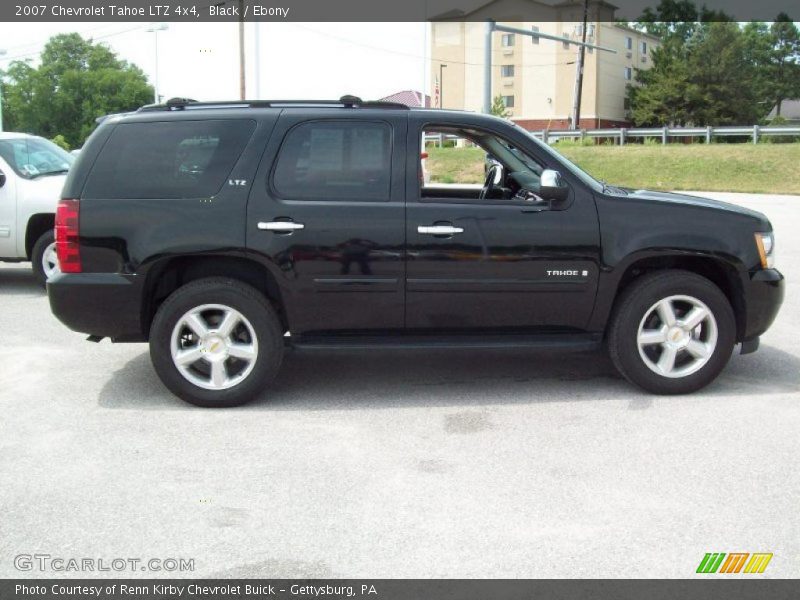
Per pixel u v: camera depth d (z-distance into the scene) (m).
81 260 4.97
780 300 5.24
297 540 3.36
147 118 5.09
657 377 5.17
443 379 5.69
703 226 5.06
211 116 5.07
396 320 5.07
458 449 4.34
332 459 4.22
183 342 5.11
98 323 5.03
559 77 67.75
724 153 30.28
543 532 3.40
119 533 3.44
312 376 5.81
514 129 5.21
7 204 8.70
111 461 4.21
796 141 32.06
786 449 4.29
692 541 3.31
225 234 4.91
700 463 4.11
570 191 5.04
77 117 87.25
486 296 5.03
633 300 5.08
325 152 5.03
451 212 4.96
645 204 5.07
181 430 4.68
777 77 81.94
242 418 4.89
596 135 35.88
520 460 4.17
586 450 4.30
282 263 4.93
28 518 3.57
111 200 4.97
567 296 5.07
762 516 3.53
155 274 5.01
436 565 3.15
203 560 3.21
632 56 71.81
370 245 4.94
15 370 6.01
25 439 4.54
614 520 3.50
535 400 5.18
